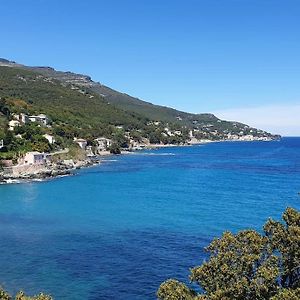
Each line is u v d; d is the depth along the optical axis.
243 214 88.62
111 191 122.62
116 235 71.00
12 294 46.12
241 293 21.89
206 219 83.75
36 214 88.69
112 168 186.38
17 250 61.81
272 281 22.02
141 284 49.22
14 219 83.75
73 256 59.09
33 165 156.12
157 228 76.00
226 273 23.25
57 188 127.50
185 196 114.00
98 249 62.62
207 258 57.94
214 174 168.62
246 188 129.25
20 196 112.31
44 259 57.69
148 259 57.78
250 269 23.03
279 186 133.38
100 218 84.75
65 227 76.88
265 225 25.73
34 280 50.28
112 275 51.94
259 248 23.92
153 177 157.12
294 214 25.33
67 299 45.28
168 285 25.89
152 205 100.00
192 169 186.75
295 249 23.34
